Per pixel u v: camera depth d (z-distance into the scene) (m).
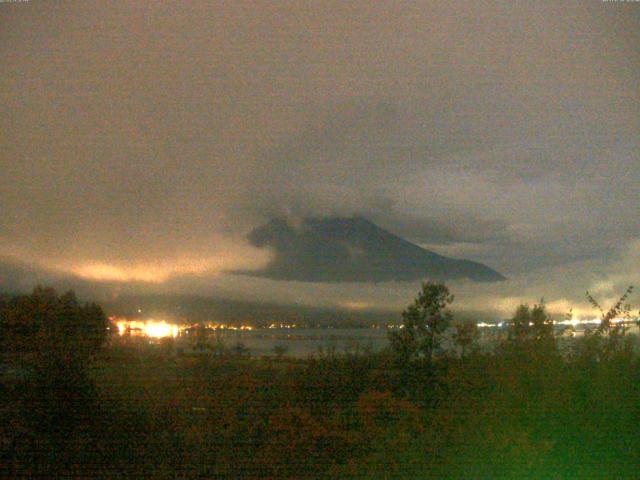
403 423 9.93
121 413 11.46
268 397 11.91
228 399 11.86
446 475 8.75
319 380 12.06
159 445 10.46
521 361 10.03
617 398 9.16
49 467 9.65
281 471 9.60
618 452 8.42
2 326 13.38
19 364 12.99
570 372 9.74
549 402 9.22
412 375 12.02
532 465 8.38
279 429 10.55
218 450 10.32
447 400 10.05
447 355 12.16
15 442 10.27
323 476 9.25
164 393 12.27
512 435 8.67
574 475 8.28
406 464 8.95
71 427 10.99
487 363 10.52
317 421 10.69
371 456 9.41
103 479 9.31
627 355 9.91
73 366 12.28
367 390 11.63
